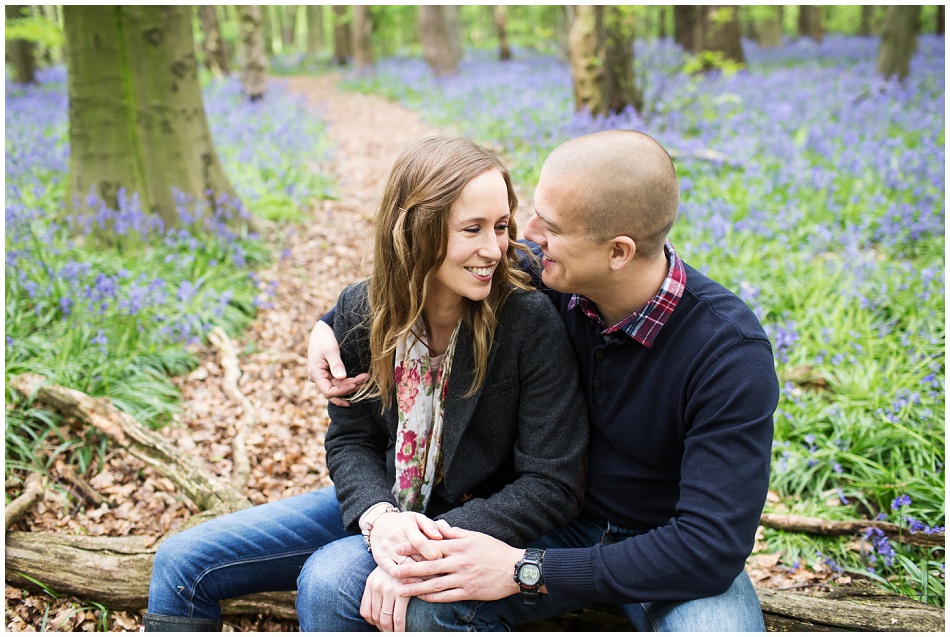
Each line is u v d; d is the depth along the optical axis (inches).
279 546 72.7
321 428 132.6
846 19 1050.1
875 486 101.8
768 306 151.3
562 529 72.6
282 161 296.4
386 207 63.2
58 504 104.0
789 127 310.0
